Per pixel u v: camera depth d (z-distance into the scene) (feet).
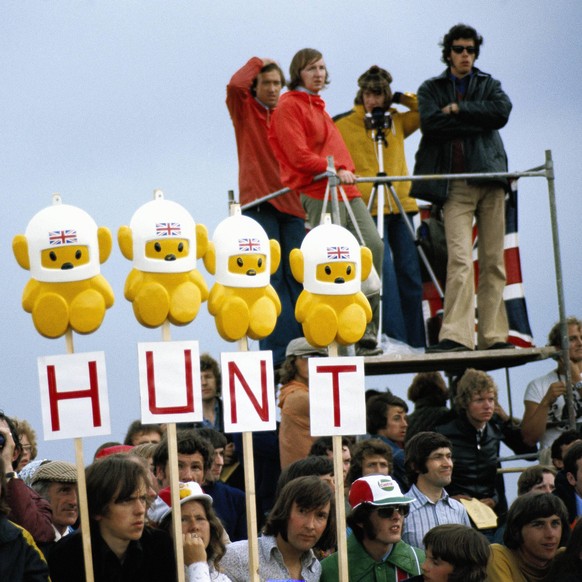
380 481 86.28
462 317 123.44
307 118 118.11
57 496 84.38
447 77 125.29
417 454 97.91
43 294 74.43
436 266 130.52
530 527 87.45
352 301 81.30
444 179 123.34
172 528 76.79
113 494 73.05
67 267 74.28
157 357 75.77
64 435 73.92
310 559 83.92
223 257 78.59
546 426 123.13
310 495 81.00
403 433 112.27
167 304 76.07
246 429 77.61
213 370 115.44
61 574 74.28
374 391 121.08
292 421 104.88
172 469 74.54
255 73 125.08
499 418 125.59
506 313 129.29
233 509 97.19
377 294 119.44
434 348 123.13
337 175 116.26
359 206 119.65
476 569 79.20
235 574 82.12
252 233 78.89
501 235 126.41
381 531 85.35
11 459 81.00
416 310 127.24
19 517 79.25
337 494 78.74
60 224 74.33
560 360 123.03
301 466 88.84
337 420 79.82
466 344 123.03
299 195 123.75
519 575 88.33
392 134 131.23
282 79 126.21
